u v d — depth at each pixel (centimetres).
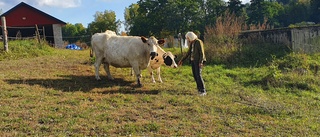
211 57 1675
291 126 717
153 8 5256
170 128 657
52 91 880
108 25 6275
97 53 1088
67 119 671
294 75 1312
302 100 1027
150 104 823
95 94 883
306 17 6694
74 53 2002
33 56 1683
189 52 977
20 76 1056
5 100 768
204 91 970
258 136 645
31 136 579
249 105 886
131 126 648
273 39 1914
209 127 680
